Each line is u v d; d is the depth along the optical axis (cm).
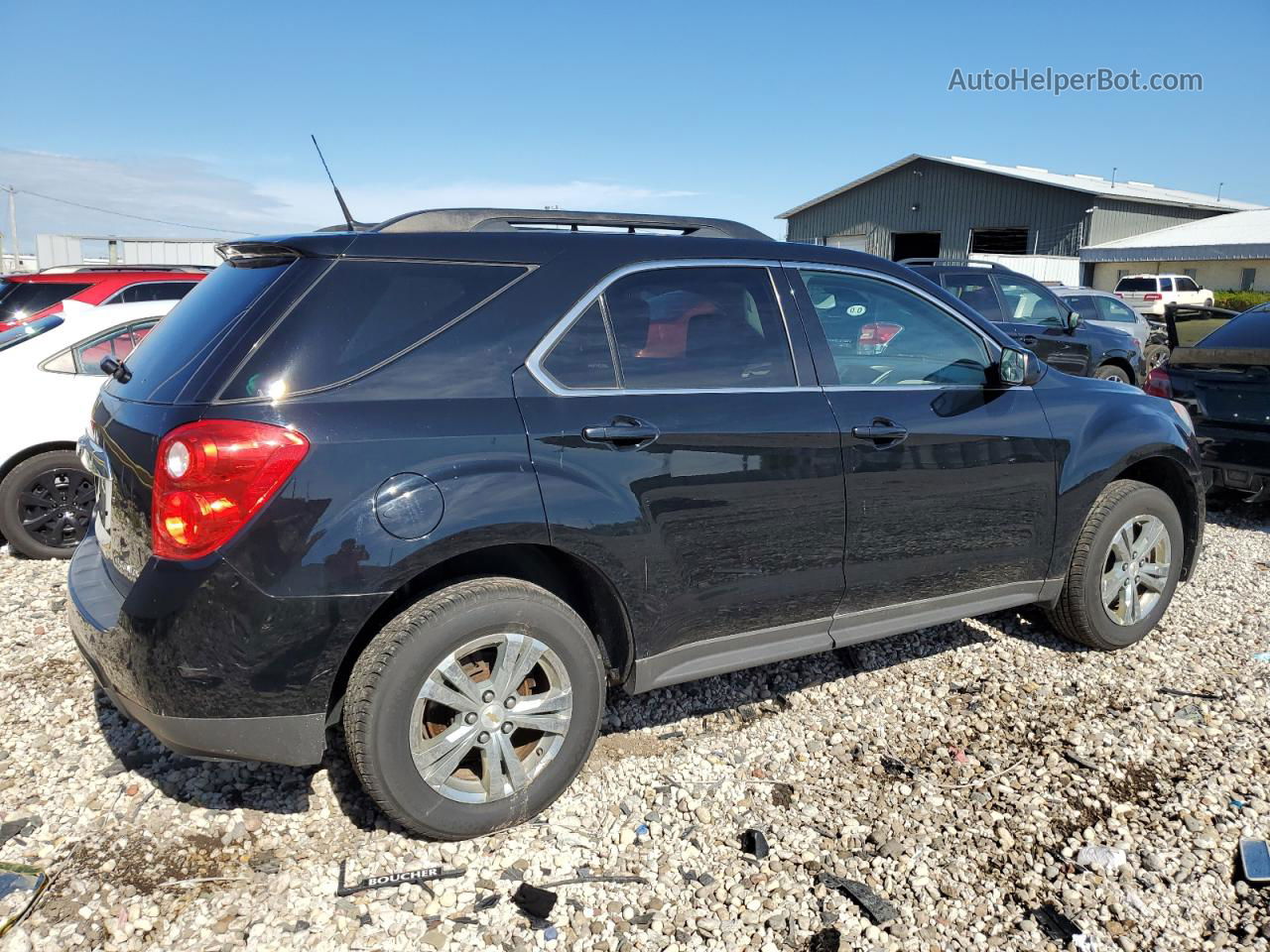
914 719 372
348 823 297
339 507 253
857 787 324
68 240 2044
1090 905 266
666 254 323
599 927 255
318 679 258
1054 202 3978
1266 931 256
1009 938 253
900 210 4453
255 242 280
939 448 361
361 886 267
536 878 275
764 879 276
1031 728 366
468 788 284
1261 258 3369
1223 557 604
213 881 269
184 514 246
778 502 324
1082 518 410
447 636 270
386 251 280
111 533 282
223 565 246
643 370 308
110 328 597
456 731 278
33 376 568
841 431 337
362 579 255
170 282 771
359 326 269
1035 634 459
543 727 292
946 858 286
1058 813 309
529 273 296
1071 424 403
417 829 279
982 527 379
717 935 253
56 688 386
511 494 274
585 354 299
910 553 361
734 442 314
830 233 4781
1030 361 388
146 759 331
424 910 259
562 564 314
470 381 278
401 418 264
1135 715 376
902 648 441
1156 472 462
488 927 254
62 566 561
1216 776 331
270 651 251
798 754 345
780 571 331
